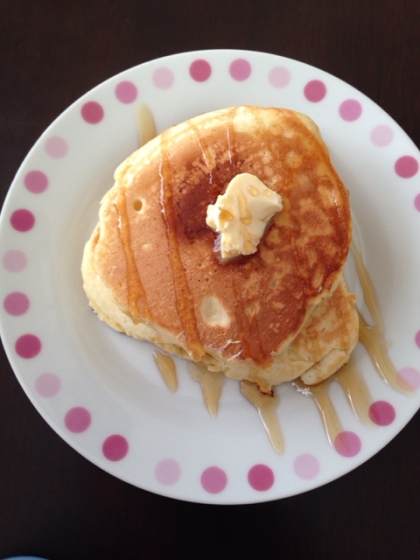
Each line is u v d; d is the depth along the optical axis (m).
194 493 0.26
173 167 0.26
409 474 0.29
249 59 0.29
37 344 0.27
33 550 0.28
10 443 0.28
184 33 0.32
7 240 0.27
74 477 0.28
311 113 0.30
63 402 0.26
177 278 0.25
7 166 0.30
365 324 0.29
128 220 0.26
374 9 0.33
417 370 0.28
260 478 0.26
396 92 0.32
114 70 0.32
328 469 0.27
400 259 0.29
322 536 0.29
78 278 0.28
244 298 0.25
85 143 0.28
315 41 0.32
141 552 0.28
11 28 0.32
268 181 0.26
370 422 0.27
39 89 0.31
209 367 0.27
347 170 0.30
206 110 0.29
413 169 0.29
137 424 0.27
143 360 0.28
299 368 0.27
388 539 0.29
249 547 0.28
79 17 0.32
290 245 0.26
